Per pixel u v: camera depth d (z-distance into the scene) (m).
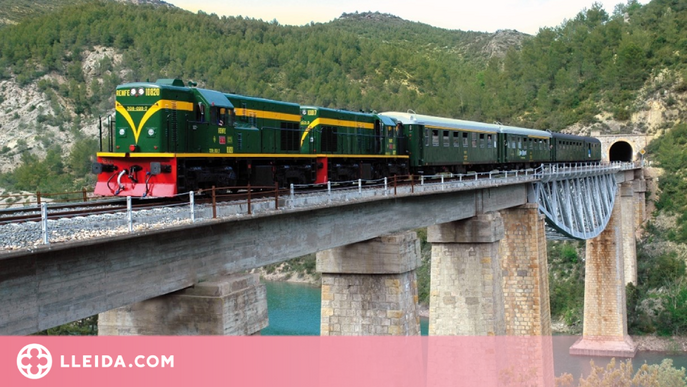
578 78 145.38
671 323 80.06
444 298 40.06
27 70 170.38
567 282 92.88
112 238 14.48
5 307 13.31
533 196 49.09
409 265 30.45
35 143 144.25
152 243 16.83
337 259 30.59
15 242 13.59
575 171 58.72
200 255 18.66
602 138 121.94
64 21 192.88
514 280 46.78
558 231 56.47
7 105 159.50
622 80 134.38
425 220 34.28
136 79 168.38
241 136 27.58
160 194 22.86
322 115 34.75
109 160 24.06
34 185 103.38
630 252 89.75
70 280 14.65
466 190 38.41
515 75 166.38
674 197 103.50
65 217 17.56
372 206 29.27
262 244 21.66
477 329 39.16
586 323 76.88
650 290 87.94
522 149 63.62
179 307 18.16
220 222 18.12
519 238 47.22
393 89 187.88
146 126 23.72
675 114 121.81
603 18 184.00
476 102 149.50
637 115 125.31
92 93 166.00
